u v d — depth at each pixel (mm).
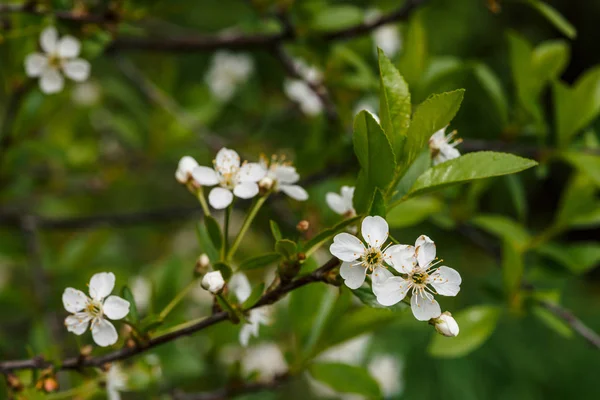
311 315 695
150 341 617
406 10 776
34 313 874
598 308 1906
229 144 1033
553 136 798
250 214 624
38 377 644
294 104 1055
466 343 712
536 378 1676
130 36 850
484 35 2305
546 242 762
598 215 752
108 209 1597
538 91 773
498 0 753
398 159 600
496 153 595
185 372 754
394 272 602
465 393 1565
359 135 592
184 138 1046
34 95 807
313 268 628
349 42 884
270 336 805
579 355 1718
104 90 1111
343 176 800
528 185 2344
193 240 1360
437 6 2188
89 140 1077
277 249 597
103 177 1103
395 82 599
